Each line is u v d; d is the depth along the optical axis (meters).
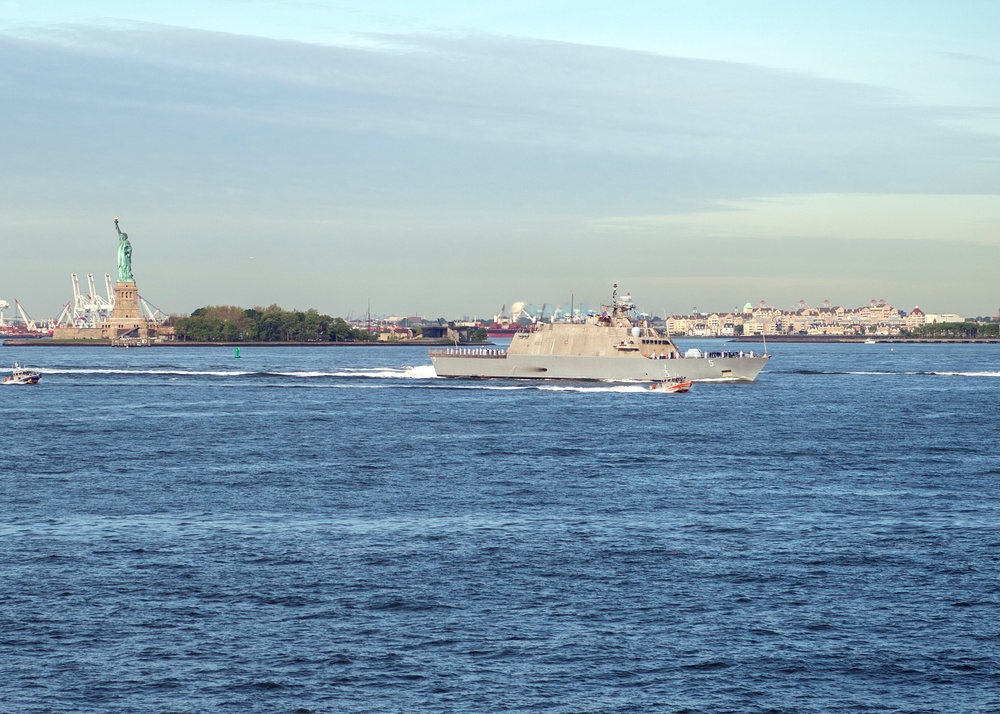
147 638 62.56
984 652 60.97
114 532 87.94
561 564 77.94
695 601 69.44
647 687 56.31
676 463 128.12
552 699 54.88
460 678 57.25
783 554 81.00
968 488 110.38
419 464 126.81
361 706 54.00
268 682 56.72
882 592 71.38
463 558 79.50
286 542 84.44
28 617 65.81
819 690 56.12
